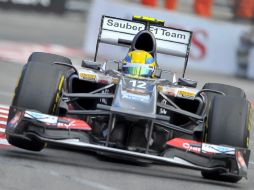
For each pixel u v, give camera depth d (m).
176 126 28.58
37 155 28.48
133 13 75.88
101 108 26.98
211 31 76.06
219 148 26.89
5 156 27.33
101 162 28.97
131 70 30.33
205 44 76.19
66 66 33.56
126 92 27.47
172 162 26.25
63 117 27.22
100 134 28.45
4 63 65.19
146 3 85.50
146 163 30.56
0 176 24.05
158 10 75.81
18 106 27.19
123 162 29.83
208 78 71.94
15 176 24.27
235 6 90.75
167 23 75.75
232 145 27.31
